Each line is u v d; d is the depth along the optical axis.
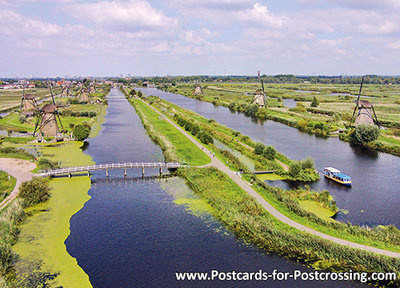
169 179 76.25
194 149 98.12
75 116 162.38
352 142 115.19
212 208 59.31
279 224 49.50
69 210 58.28
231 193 63.06
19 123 140.62
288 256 43.75
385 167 85.75
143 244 47.00
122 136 123.69
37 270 40.41
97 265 41.84
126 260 43.06
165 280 38.91
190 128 125.06
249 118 168.50
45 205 60.19
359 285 37.88
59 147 103.75
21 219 53.47
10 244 44.28
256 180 69.81
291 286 37.62
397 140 111.69
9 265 40.72
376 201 62.69
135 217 55.84
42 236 48.75
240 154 96.06
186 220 54.56
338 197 64.56
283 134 127.88
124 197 64.88
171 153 89.88
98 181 74.31
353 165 87.31
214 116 174.12
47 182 70.12
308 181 73.50
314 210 57.53
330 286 37.66
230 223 52.41
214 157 88.50
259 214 52.94
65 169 75.06
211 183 68.88
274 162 86.25
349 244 43.69
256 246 46.31
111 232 50.50
